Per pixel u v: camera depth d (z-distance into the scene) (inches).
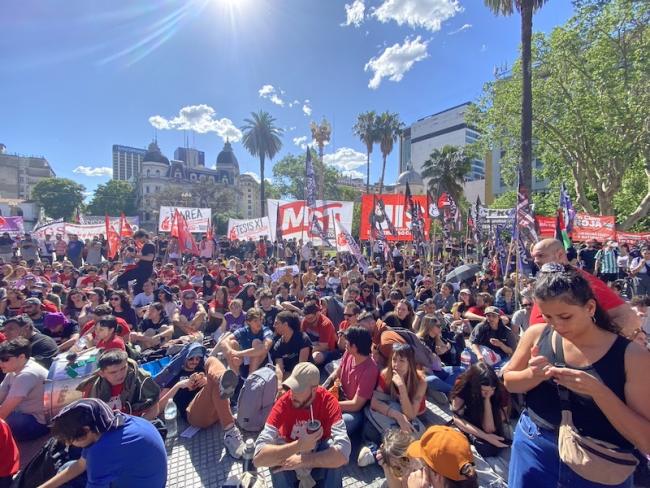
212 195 3221.0
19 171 3526.1
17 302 246.8
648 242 357.7
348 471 126.7
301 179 2399.1
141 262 290.7
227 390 134.3
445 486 68.9
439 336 202.8
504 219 566.3
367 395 139.6
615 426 54.9
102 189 3319.4
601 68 671.1
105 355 121.8
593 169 774.5
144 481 87.9
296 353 184.1
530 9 539.8
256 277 380.2
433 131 3959.2
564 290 57.0
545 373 60.5
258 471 124.5
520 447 69.8
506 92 809.5
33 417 136.6
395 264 533.0
